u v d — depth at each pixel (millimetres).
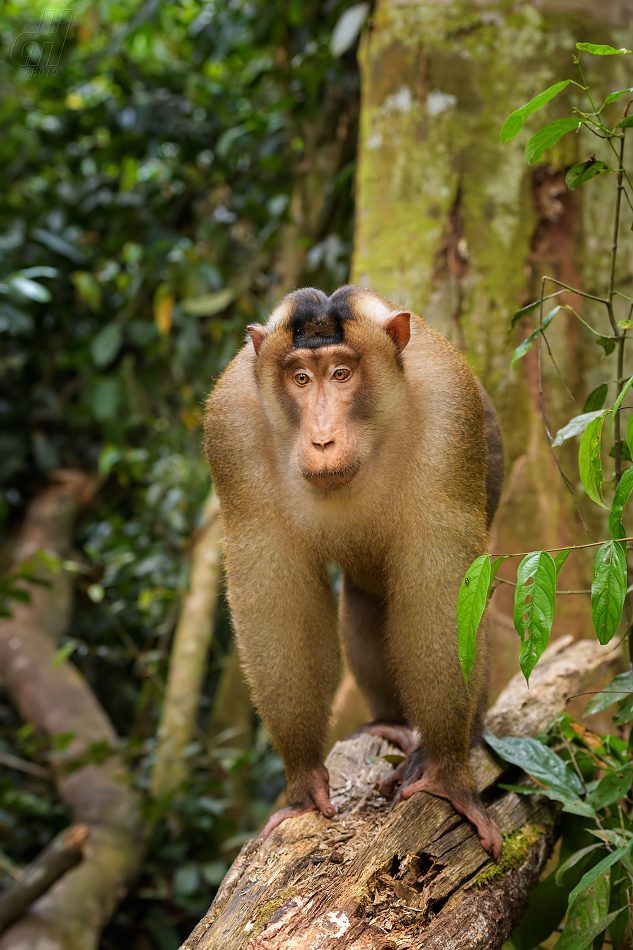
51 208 9672
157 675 7496
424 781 3326
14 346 9836
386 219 5461
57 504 9562
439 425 3271
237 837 6336
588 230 5238
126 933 6480
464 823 3229
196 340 8383
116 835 6207
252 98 8672
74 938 5371
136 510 9203
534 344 5176
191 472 7969
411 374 3324
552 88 2875
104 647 7805
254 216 8586
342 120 7664
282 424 3287
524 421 5160
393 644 3408
